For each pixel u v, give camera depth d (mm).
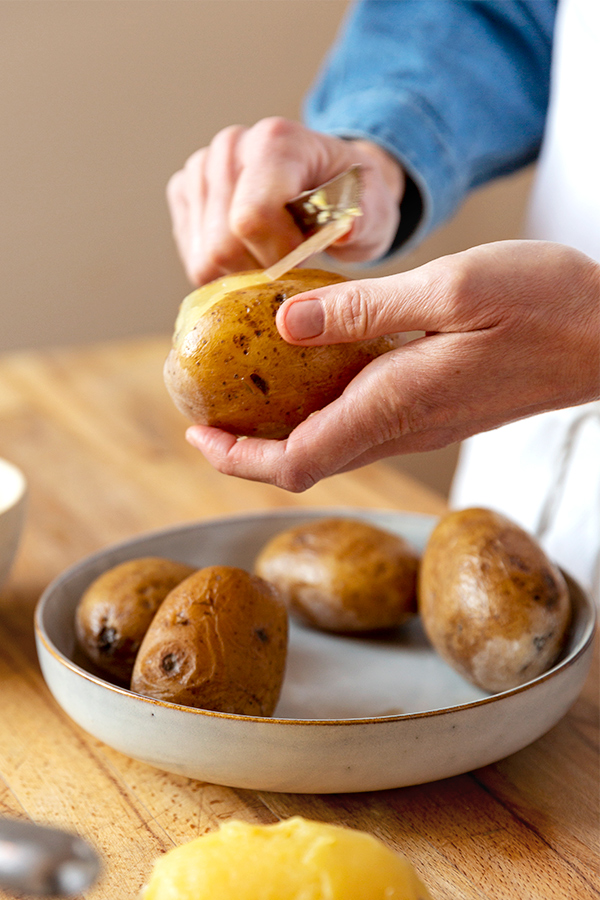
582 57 790
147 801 541
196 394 549
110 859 509
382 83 866
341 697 598
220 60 1639
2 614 684
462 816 536
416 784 545
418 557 665
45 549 758
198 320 548
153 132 1617
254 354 540
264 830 452
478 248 536
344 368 547
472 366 535
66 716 597
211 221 665
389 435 555
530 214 871
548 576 594
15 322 1607
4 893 459
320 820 531
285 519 715
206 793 546
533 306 524
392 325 528
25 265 1585
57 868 383
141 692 551
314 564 648
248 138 659
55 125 1531
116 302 1680
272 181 625
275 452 550
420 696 601
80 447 918
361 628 648
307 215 616
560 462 793
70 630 625
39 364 1139
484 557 595
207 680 543
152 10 1544
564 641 598
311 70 1728
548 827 531
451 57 871
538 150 965
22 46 1464
